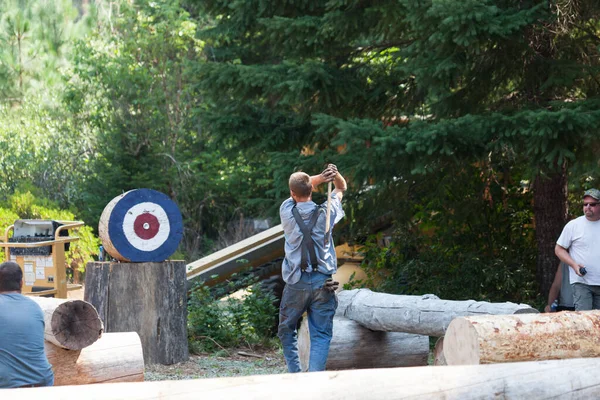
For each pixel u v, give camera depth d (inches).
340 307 482.6
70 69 1533.0
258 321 652.7
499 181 781.3
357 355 469.4
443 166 666.2
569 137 553.6
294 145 775.1
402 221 785.6
